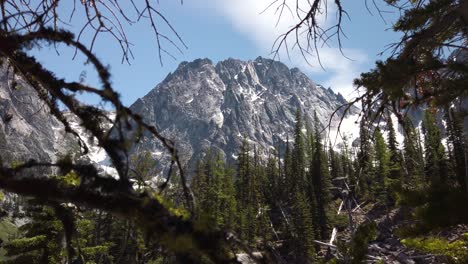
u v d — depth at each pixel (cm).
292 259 3803
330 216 5753
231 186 6925
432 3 560
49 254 1459
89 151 221
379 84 532
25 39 243
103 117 226
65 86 230
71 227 260
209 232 185
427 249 674
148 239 188
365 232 572
